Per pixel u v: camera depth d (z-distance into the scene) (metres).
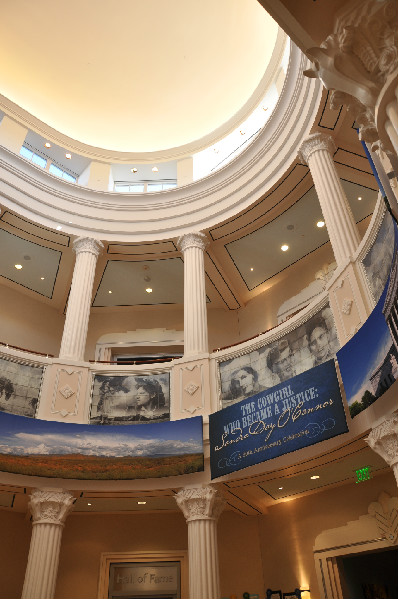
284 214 14.18
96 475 10.23
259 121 15.84
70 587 12.07
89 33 14.73
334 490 11.45
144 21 14.53
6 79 15.44
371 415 7.81
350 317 8.91
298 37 3.64
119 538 12.74
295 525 11.93
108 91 16.19
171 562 12.49
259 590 11.89
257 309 17.09
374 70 3.45
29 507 10.23
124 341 17.30
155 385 11.73
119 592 12.13
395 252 6.71
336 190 10.79
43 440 10.34
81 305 13.17
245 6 14.06
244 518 12.84
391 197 4.30
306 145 11.87
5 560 12.03
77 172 17.08
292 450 8.65
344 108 11.24
